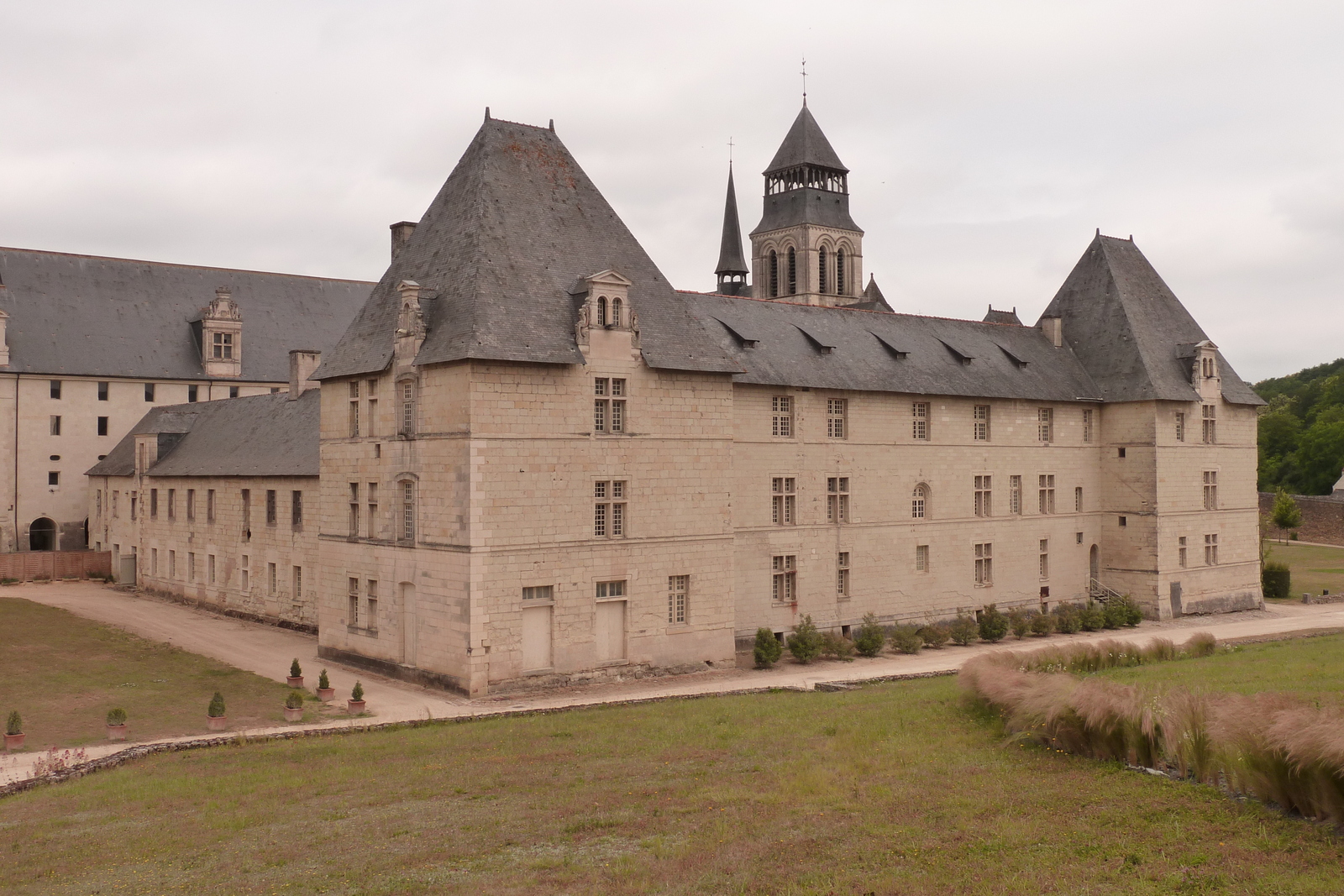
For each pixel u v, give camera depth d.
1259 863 15.64
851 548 51.56
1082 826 17.72
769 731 27.88
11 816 23.06
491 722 32.28
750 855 17.47
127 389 81.81
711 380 42.81
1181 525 61.72
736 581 47.34
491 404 36.97
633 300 42.47
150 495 67.31
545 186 43.25
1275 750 17.56
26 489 78.19
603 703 34.91
